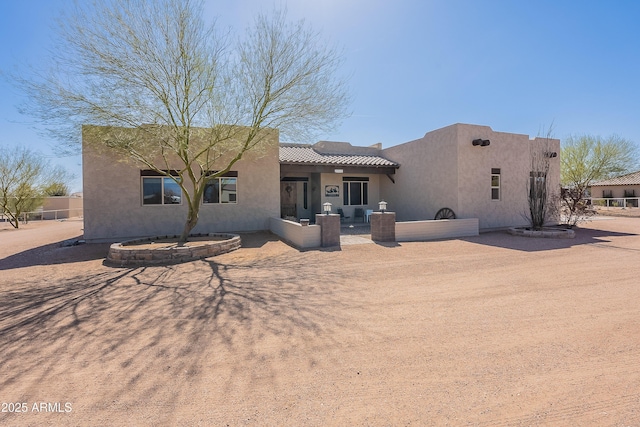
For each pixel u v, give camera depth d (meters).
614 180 33.91
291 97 9.70
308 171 15.61
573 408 2.43
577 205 16.33
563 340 3.61
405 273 6.91
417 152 15.95
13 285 6.27
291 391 2.71
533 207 13.24
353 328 4.04
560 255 8.69
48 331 4.04
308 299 5.21
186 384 2.83
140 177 11.95
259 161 13.57
